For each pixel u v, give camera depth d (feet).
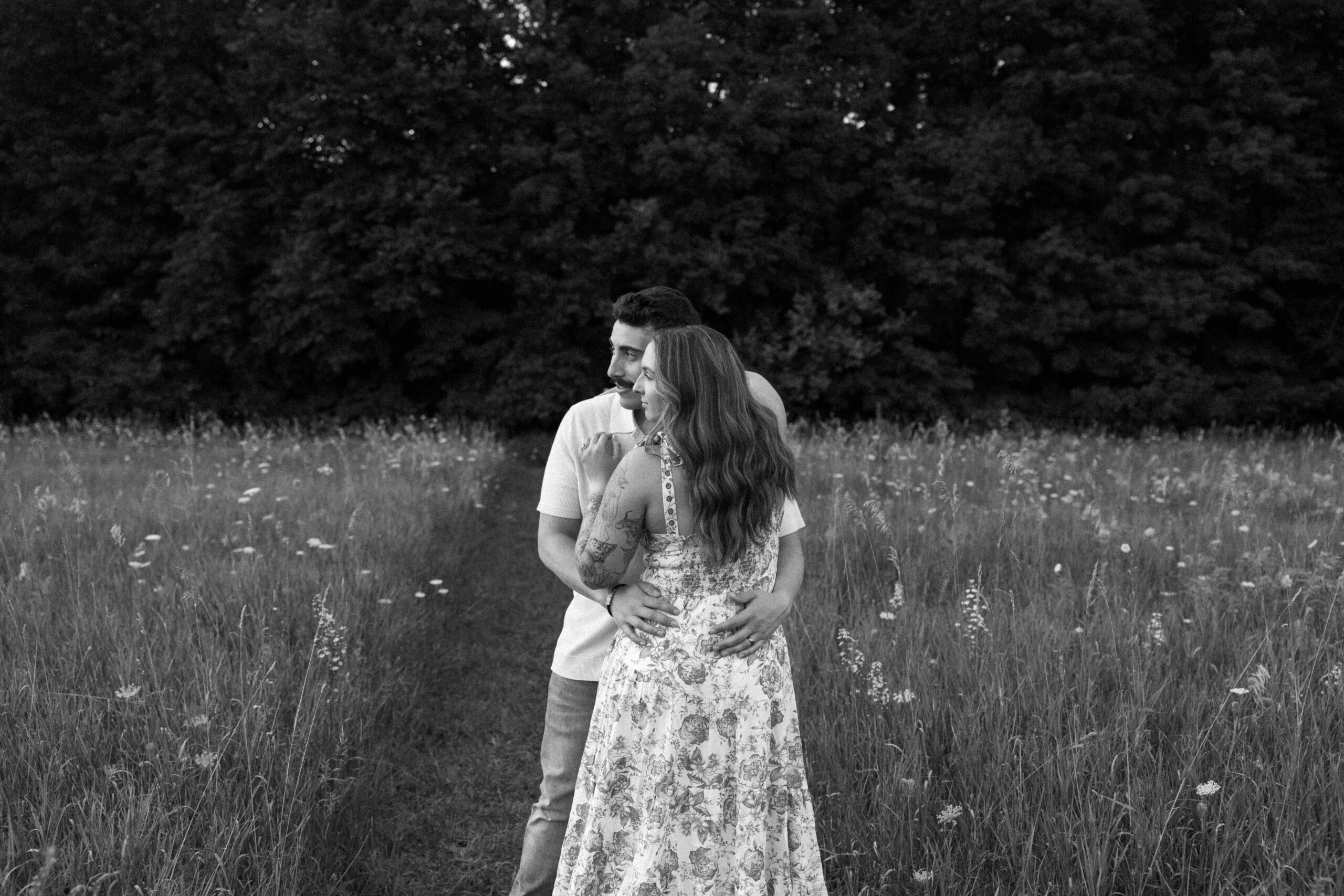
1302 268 60.59
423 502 26.14
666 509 7.85
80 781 9.67
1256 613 14.55
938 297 61.57
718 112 57.16
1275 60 62.85
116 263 61.36
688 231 59.31
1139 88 59.77
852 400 63.67
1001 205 64.85
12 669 11.63
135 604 14.06
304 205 56.70
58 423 55.62
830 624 14.98
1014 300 61.41
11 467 31.60
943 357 62.64
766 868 8.03
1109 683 12.07
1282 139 59.52
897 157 62.18
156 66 58.70
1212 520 21.67
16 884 8.04
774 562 8.38
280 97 57.72
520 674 18.38
